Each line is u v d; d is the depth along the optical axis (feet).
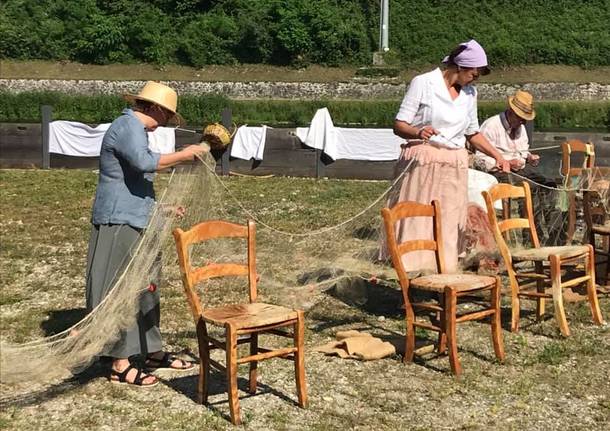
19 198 43.65
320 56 141.79
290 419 16.15
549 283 24.07
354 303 24.57
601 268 26.66
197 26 146.30
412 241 19.60
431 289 18.37
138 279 17.37
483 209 26.37
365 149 53.36
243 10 147.64
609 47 142.20
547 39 146.10
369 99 131.95
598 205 27.58
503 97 132.16
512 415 16.47
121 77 139.03
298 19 143.23
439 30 149.28
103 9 149.07
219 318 15.89
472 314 18.86
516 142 29.68
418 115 22.44
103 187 17.69
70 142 56.85
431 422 16.14
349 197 44.47
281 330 18.66
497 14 155.43
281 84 134.21
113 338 17.39
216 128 19.42
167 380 18.22
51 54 141.69
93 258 17.58
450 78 22.47
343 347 19.97
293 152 54.08
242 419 16.07
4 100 117.91
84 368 18.11
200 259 27.89
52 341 17.74
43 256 31.01
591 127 112.27
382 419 16.21
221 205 34.47
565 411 16.67
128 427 15.88
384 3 140.87
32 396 17.37
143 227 17.72
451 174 22.36
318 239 29.68
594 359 19.61
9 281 27.53
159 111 18.01
